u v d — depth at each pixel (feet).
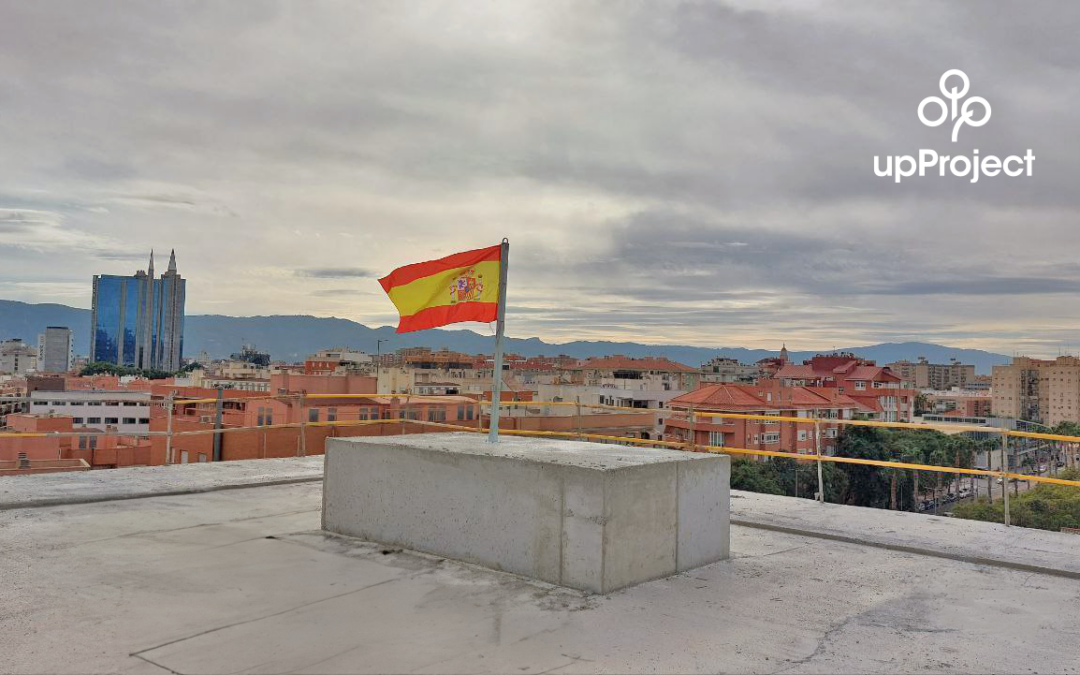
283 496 32.04
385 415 173.17
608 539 18.58
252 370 392.88
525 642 15.20
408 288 25.84
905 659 14.61
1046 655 14.96
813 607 17.88
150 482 34.06
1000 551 23.06
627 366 531.09
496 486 20.75
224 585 18.88
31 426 194.59
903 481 330.95
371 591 18.57
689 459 21.21
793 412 308.40
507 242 24.31
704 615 17.12
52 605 17.06
